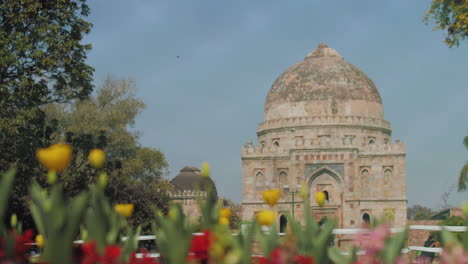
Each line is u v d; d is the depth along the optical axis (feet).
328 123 329.93
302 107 338.75
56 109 294.25
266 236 27.78
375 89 357.41
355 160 303.48
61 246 21.11
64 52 129.70
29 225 126.82
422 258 40.27
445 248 24.32
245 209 309.63
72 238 21.72
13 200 122.52
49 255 21.11
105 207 26.32
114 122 305.53
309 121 332.19
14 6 127.13
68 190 134.51
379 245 24.88
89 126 281.33
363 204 302.25
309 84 342.85
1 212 21.86
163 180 311.06
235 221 282.97
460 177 143.33
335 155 304.91
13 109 128.26
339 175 303.48
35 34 127.03
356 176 302.86
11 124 119.65
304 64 360.48
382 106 357.61
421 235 274.57
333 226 27.17
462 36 134.00
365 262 25.17
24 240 25.77
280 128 337.72
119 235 31.94
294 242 26.22
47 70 131.95
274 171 311.06
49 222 21.38
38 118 133.39
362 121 333.01
